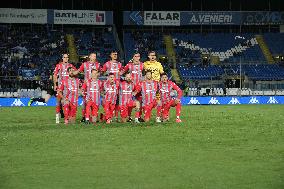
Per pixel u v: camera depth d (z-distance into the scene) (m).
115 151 22.53
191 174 17.09
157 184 15.59
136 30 140.62
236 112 56.28
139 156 21.05
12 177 16.75
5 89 97.88
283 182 15.79
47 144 25.09
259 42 136.12
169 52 131.00
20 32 131.00
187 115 49.56
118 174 17.16
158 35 138.38
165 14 134.75
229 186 15.26
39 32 132.88
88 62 41.97
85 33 136.00
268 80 116.75
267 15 136.62
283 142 25.53
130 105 40.47
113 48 131.38
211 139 26.86
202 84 113.94
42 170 17.95
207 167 18.36
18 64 117.44
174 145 24.47
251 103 88.69
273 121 39.69
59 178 16.56
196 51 132.00
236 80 118.56
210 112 56.34
